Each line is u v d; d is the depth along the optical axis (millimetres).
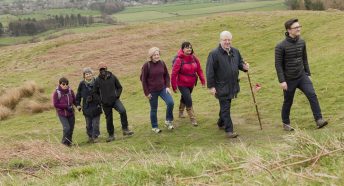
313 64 18188
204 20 36750
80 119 17844
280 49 10500
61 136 14875
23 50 35969
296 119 12102
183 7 86875
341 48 20250
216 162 5777
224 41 10891
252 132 11602
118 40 34125
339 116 11602
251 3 79875
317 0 53406
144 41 32719
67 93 13227
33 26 74500
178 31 34500
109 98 12789
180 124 13266
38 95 21953
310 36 25328
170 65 26109
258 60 23125
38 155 9164
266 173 4941
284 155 5566
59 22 77250
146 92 12492
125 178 5617
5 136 15414
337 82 15023
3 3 116875
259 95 15836
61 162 8641
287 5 64625
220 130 12211
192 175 5520
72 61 30188
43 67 29938
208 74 11039
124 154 9414
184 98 12805
